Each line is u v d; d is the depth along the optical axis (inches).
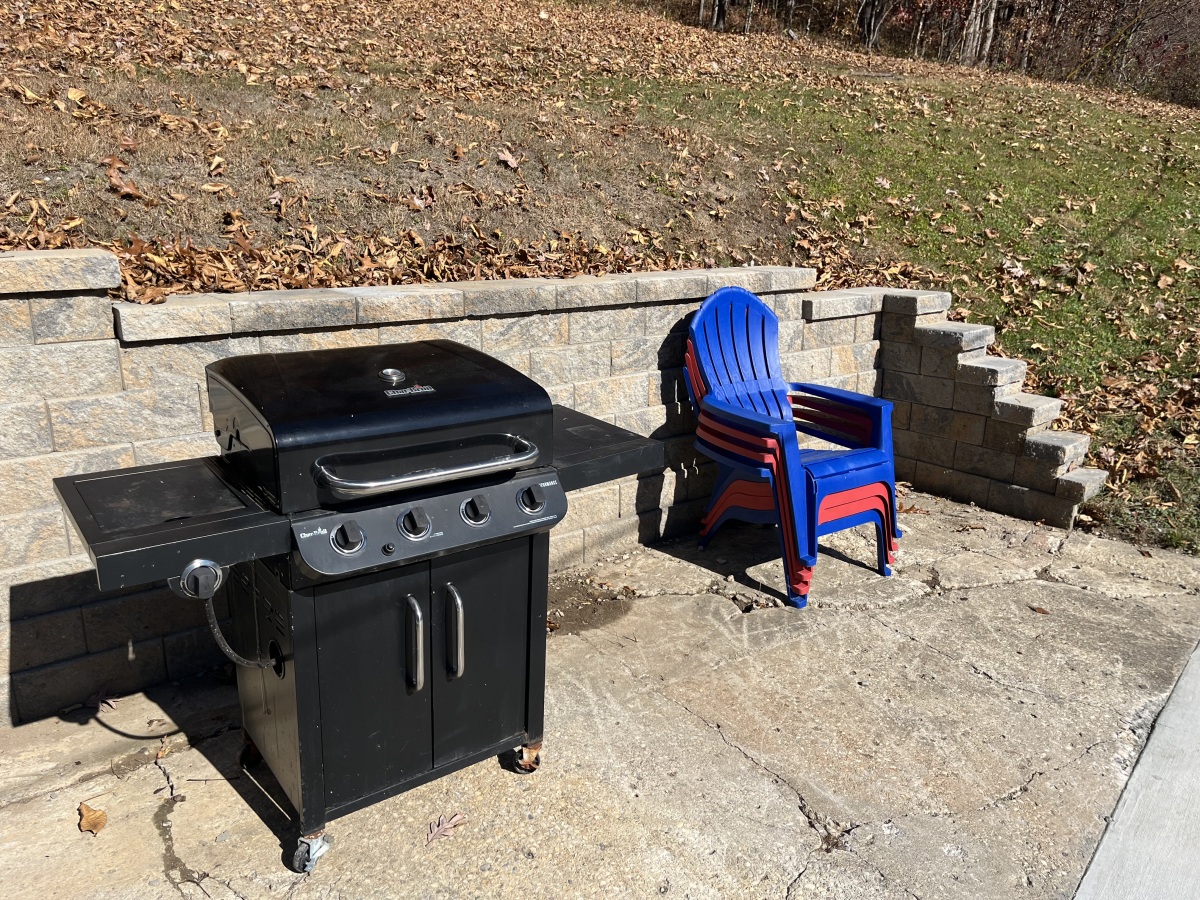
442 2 481.4
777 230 250.4
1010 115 432.5
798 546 146.6
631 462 100.5
